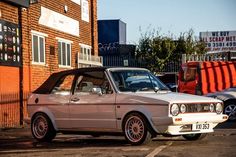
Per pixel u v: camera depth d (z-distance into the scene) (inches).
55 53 829.8
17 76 689.6
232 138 454.9
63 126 460.4
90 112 438.6
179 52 1664.6
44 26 786.2
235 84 848.9
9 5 673.0
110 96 427.2
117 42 1647.4
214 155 350.9
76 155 368.8
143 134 404.2
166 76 1192.2
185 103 400.5
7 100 656.4
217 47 1825.8
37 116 479.5
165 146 401.4
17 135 546.6
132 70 451.2
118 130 422.6
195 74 837.2
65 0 884.0
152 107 400.2
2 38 645.3
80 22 971.9
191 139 443.8
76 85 457.7
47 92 478.3
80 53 950.4
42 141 475.8
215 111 422.3
